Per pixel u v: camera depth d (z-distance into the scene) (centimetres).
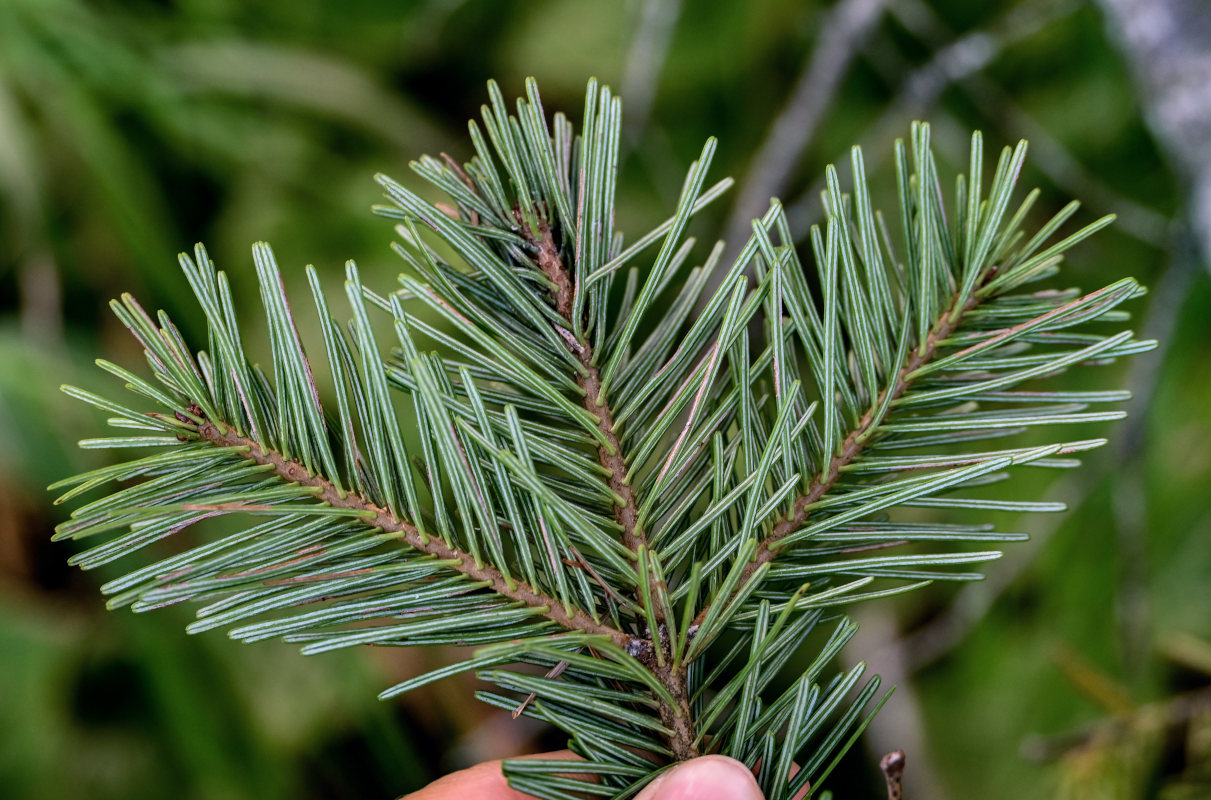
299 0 84
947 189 84
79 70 75
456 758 72
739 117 88
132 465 33
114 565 72
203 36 82
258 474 34
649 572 34
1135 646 71
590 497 35
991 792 76
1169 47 60
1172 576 77
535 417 39
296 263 79
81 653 71
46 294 75
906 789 73
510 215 35
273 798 70
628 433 35
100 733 71
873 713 34
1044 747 59
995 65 87
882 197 83
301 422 34
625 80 77
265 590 33
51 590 73
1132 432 70
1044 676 77
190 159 81
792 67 87
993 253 36
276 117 83
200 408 34
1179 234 69
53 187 76
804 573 35
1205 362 81
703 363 34
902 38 88
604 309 35
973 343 35
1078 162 87
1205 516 78
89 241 78
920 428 35
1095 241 83
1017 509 34
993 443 78
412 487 34
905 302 35
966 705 79
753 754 35
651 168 85
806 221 77
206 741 69
